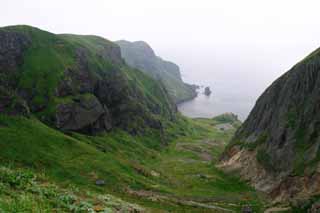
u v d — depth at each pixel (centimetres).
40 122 11400
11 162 7531
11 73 13300
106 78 17312
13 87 12850
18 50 14512
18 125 9838
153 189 8369
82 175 8188
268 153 9356
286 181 7556
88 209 2847
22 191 2672
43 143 9356
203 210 7050
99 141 13250
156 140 17850
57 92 13538
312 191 6706
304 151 7969
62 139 10238
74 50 16688
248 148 10662
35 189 2892
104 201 3931
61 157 8962
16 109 10594
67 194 3278
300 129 8688
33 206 2295
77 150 9950
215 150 18025
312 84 9169
